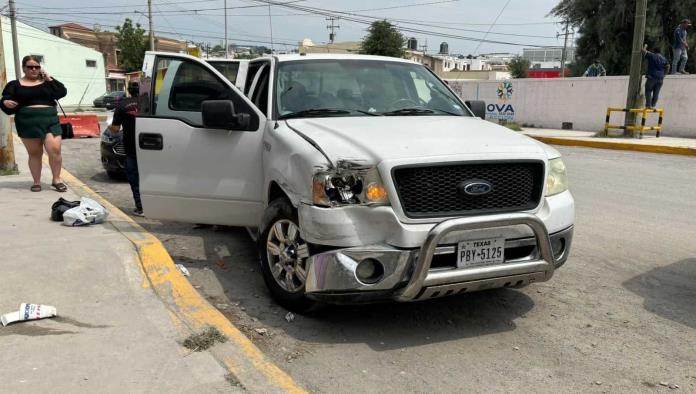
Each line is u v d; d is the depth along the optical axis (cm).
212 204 510
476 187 371
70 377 311
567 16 3061
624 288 483
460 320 422
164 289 437
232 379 315
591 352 373
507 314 432
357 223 363
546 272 389
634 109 1606
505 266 374
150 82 538
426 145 380
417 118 475
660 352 373
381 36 4481
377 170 363
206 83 522
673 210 762
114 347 345
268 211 431
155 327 373
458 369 351
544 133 1872
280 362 358
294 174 396
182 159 514
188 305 411
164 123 520
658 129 1652
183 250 595
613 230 664
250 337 392
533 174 395
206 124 476
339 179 366
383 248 358
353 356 367
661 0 2667
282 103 484
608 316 428
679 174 1059
